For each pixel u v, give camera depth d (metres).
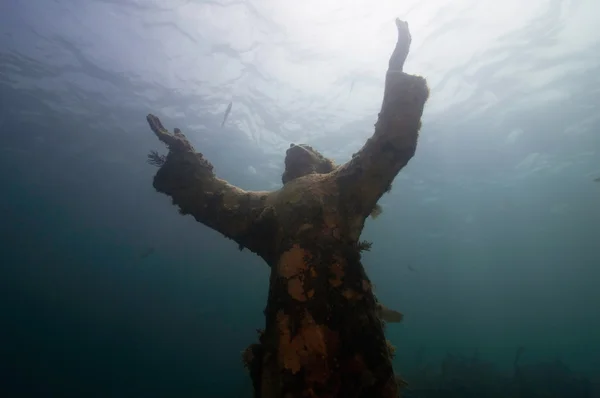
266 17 12.04
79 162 24.16
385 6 11.33
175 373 40.06
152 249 18.58
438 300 90.94
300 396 1.77
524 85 14.77
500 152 20.42
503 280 67.88
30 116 19.39
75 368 38.97
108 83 16.52
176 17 12.45
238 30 12.64
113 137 21.25
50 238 39.66
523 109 16.45
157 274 55.12
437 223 33.41
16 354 38.41
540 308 102.06
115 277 57.97
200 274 51.66
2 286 53.62
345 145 19.03
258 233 2.62
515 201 28.61
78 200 29.95
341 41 12.66
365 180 2.38
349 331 1.99
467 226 34.81
